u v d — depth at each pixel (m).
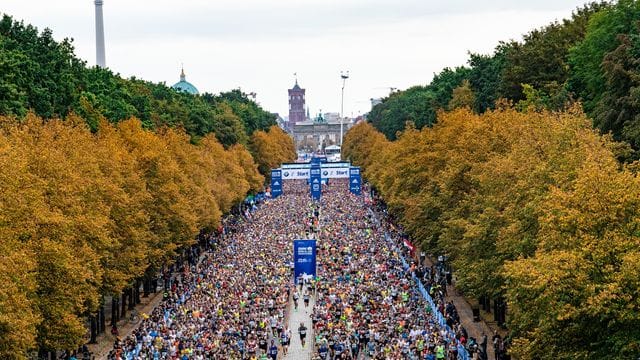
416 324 89.50
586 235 49.03
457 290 109.44
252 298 107.69
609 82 92.25
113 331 95.62
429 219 114.44
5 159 61.09
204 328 92.00
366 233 165.75
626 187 50.25
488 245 78.75
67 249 68.44
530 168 72.69
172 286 117.75
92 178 84.44
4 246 57.16
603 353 47.91
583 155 65.44
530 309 53.84
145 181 106.00
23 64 113.44
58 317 68.06
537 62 140.12
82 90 142.62
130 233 89.12
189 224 116.44
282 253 144.00
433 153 122.44
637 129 84.06
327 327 89.94
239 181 197.88
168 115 192.38
